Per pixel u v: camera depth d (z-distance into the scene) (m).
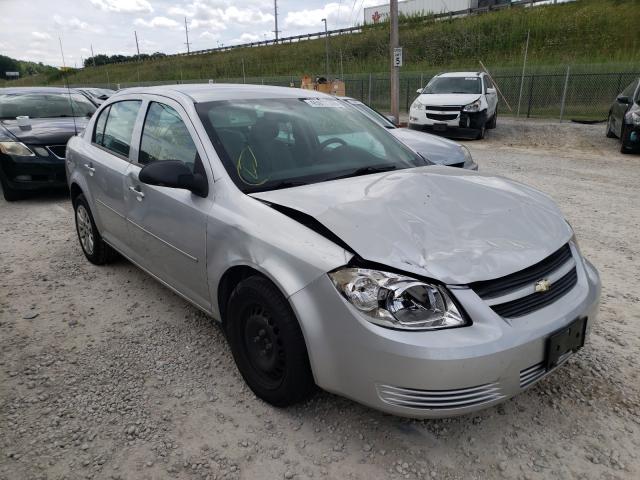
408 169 3.31
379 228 2.41
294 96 3.80
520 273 2.35
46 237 5.68
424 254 2.29
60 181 7.19
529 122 17.09
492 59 26.22
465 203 2.75
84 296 4.16
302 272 2.36
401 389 2.15
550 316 2.35
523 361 2.23
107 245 4.65
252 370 2.81
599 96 18.84
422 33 31.22
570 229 2.86
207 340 3.47
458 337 2.12
